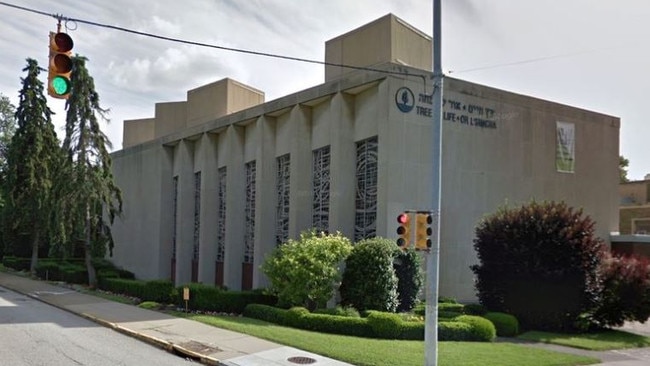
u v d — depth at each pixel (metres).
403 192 18.89
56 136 39.22
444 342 12.86
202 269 28.42
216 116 32.41
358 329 13.57
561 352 12.67
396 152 18.84
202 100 33.78
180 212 31.38
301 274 16.06
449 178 20.48
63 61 9.20
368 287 15.73
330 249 16.61
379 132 19.14
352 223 20.38
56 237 29.62
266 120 24.55
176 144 33.03
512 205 21.88
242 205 26.69
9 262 41.62
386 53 21.41
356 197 20.55
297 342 12.05
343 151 20.42
